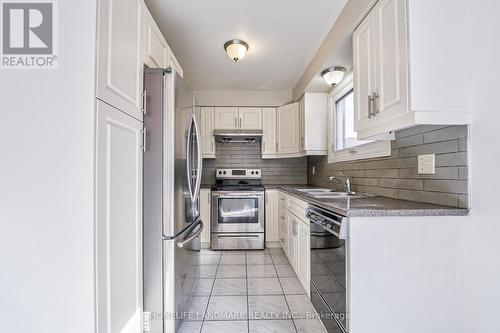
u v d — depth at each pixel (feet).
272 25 7.04
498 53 3.65
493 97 3.72
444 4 3.99
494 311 3.73
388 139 5.67
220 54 8.86
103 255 3.43
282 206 10.71
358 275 4.09
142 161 4.86
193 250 6.84
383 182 6.52
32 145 3.24
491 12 3.73
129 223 4.25
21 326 3.24
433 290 4.12
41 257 3.25
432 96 3.97
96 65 3.25
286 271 9.00
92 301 3.24
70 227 3.24
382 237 4.10
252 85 12.03
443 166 4.58
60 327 3.26
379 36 4.75
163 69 4.98
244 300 6.97
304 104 10.36
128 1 4.21
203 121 12.51
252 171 13.32
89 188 3.23
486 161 3.83
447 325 4.12
